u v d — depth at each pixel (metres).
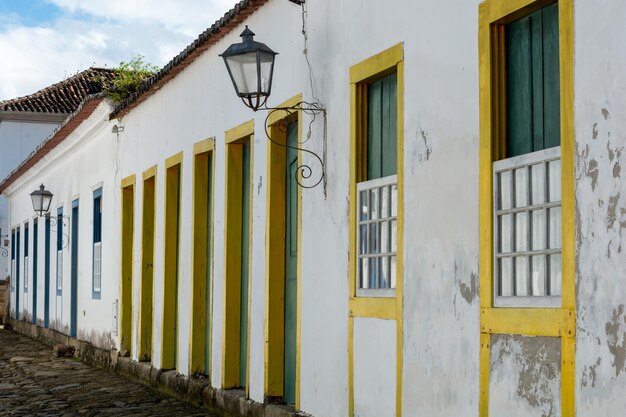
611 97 4.83
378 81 7.54
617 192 4.78
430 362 6.45
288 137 9.34
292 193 9.20
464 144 6.15
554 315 5.22
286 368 9.18
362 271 7.58
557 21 5.47
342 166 7.85
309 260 8.41
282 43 9.18
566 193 5.14
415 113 6.73
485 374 5.84
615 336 4.77
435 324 6.41
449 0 6.35
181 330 12.05
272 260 9.26
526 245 5.62
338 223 7.91
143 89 13.62
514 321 5.57
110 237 16.23
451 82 6.30
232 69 8.16
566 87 5.14
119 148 15.83
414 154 6.72
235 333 10.45
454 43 6.28
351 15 7.75
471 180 6.07
